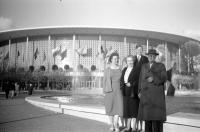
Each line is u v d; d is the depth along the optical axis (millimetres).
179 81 63406
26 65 73125
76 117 7285
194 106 10117
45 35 73000
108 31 69688
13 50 75938
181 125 4871
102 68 65875
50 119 6871
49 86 63688
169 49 77375
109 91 5363
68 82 63188
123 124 6082
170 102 13617
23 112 8516
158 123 4555
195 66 69188
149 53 4633
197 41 72562
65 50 71000
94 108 6867
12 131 5148
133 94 5121
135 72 5145
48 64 71250
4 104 12031
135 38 73625
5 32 70750
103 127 5703
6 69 68812
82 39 71812
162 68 4457
